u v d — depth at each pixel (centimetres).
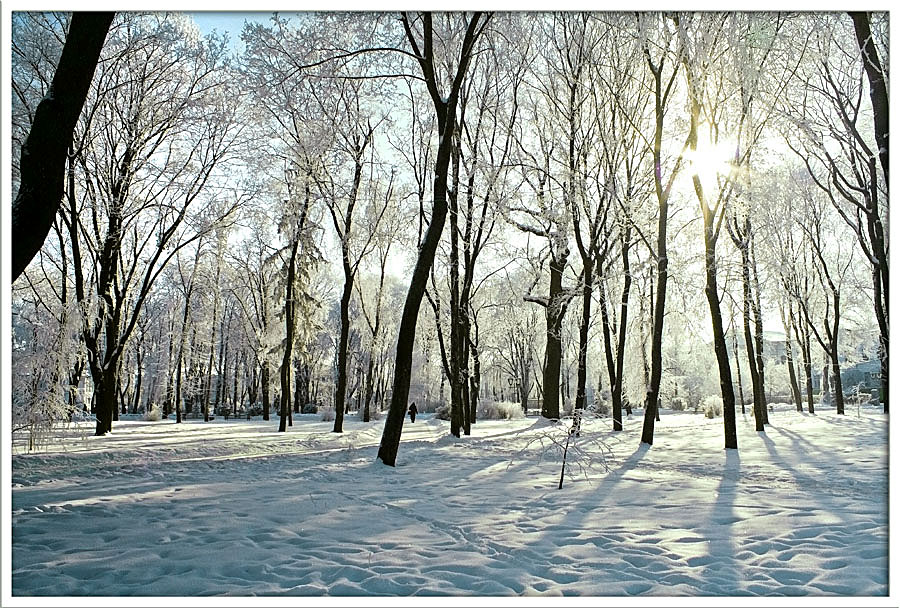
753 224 2312
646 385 2328
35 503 749
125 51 1861
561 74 1880
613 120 1803
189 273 3400
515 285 3369
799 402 3231
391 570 486
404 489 888
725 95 1524
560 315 2423
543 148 2025
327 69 1459
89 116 1866
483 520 670
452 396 1847
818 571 483
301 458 1262
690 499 795
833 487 888
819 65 1717
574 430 932
